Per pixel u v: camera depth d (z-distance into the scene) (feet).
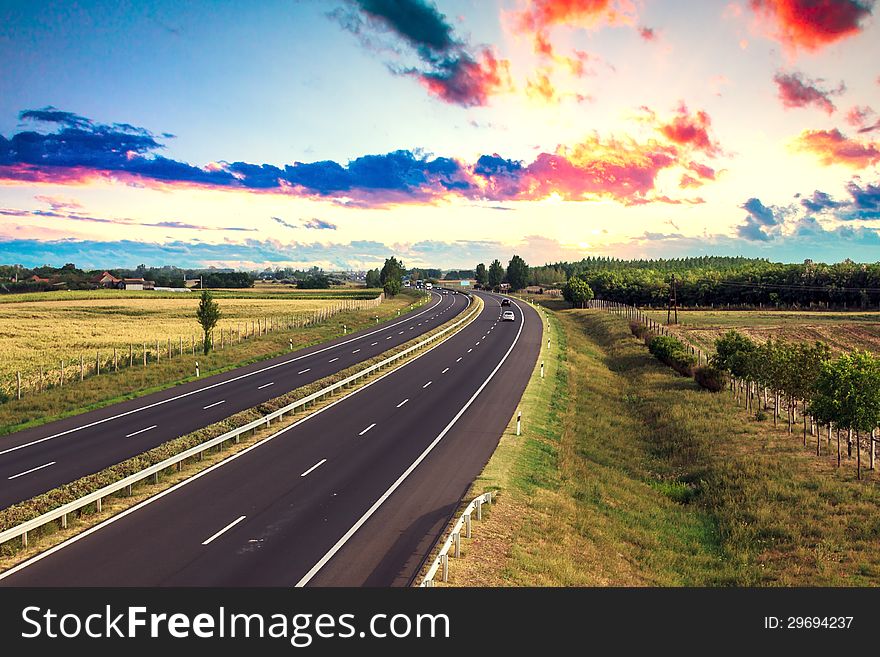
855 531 71.10
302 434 97.55
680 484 92.02
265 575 49.93
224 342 198.18
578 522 69.97
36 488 71.00
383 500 68.49
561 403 130.21
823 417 92.32
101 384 136.98
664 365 178.40
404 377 148.77
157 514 63.52
